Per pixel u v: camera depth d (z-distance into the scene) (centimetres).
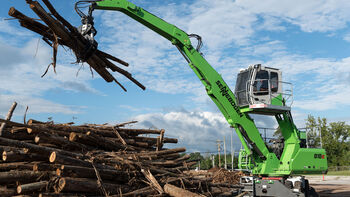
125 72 997
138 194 750
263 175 1257
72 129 881
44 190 670
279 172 1216
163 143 1204
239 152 1425
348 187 2208
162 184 832
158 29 1190
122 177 786
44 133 760
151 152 1010
